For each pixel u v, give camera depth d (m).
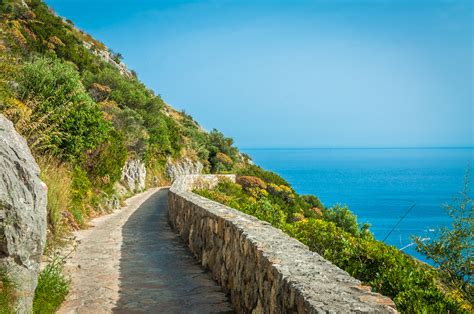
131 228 14.01
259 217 16.80
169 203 16.62
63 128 15.41
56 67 16.86
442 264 7.58
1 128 4.77
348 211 21.95
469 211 7.67
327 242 10.02
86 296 6.30
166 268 8.17
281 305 3.81
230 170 61.31
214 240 7.64
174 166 46.16
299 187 129.75
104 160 19.39
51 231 9.60
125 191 28.50
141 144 33.91
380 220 50.88
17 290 4.37
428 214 58.03
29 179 4.68
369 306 3.06
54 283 6.08
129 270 7.96
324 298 3.22
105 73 45.53
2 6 42.16
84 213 15.45
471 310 6.38
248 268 5.27
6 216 4.31
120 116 33.25
